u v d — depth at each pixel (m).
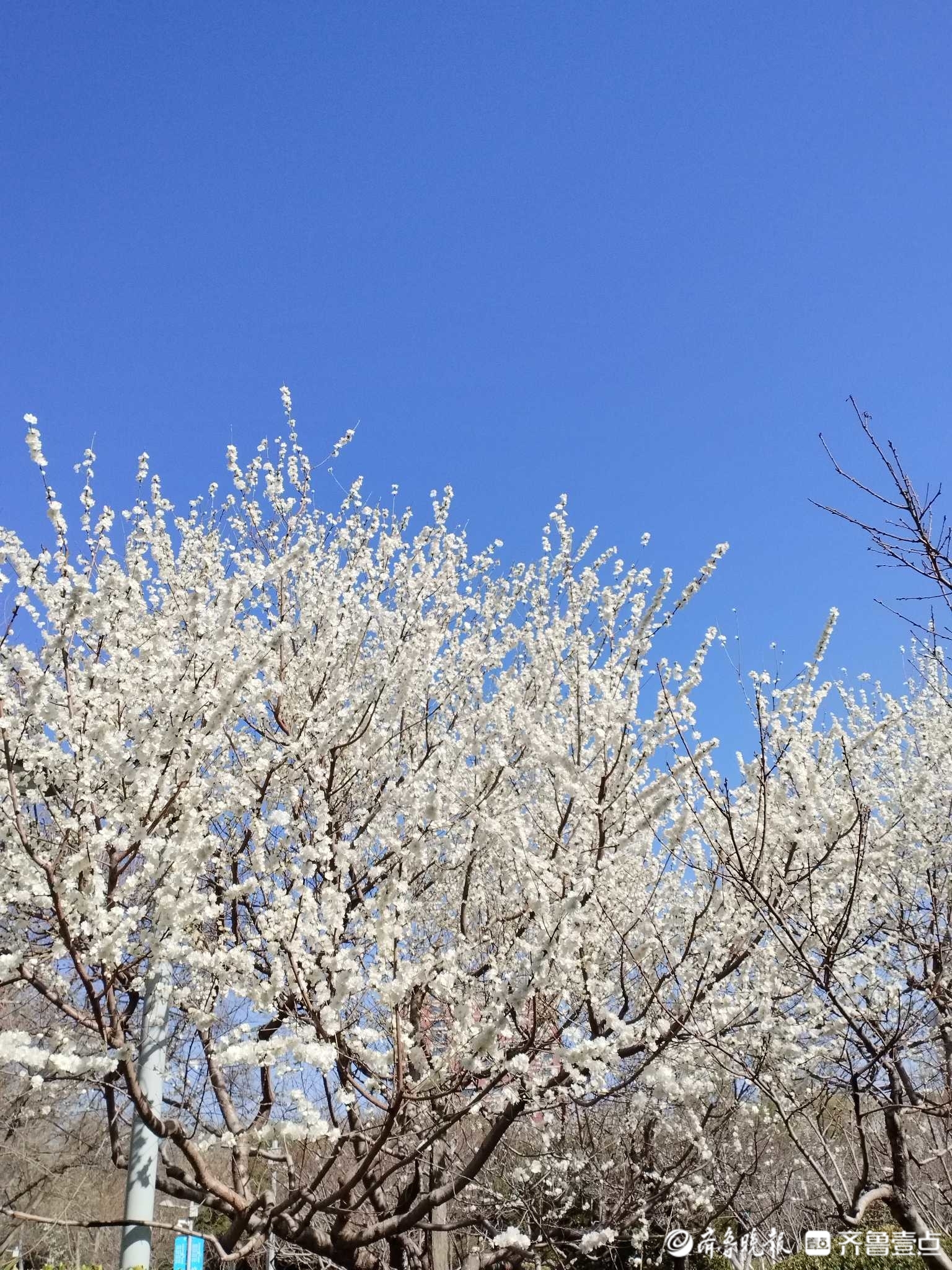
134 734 4.44
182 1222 4.91
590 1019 5.07
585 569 6.45
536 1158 7.14
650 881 6.60
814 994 5.85
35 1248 9.71
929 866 6.71
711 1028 5.27
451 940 6.34
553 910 4.63
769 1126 7.10
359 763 5.85
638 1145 7.79
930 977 6.18
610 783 5.37
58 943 4.19
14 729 4.26
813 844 5.64
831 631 6.14
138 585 4.64
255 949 5.29
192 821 4.21
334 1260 5.71
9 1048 3.73
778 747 6.03
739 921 5.52
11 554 4.06
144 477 5.46
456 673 6.59
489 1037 4.19
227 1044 4.16
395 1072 4.24
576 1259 8.34
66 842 4.26
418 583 6.37
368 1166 4.18
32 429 3.92
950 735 7.69
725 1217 9.50
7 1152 8.34
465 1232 9.06
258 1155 5.70
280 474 6.82
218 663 4.64
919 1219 5.29
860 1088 5.37
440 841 5.28
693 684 5.73
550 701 6.10
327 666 6.05
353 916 4.59
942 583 4.41
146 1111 4.14
